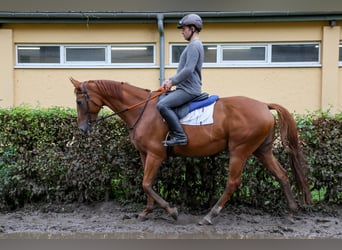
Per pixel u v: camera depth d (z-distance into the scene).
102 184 5.46
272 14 8.55
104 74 9.02
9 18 8.70
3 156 5.40
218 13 8.59
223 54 9.02
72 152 5.37
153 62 9.03
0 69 8.87
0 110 5.41
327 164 5.18
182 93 4.57
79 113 4.84
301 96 8.88
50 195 5.59
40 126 5.41
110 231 4.59
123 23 8.88
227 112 4.61
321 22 8.75
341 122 5.14
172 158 5.24
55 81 9.00
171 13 8.59
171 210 4.75
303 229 4.64
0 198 5.46
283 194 5.25
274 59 8.96
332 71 8.74
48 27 8.95
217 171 5.27
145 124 4.70
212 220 4.92
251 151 4.61
